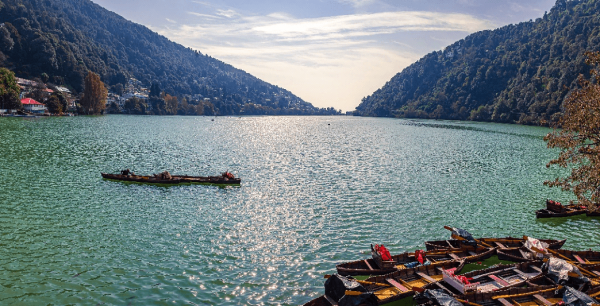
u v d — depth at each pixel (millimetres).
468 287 26594
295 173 75625
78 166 74000
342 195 58062
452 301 24453
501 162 94875
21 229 39750
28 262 32344
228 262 33531
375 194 59156
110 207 48688
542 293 27156
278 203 52781
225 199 54219
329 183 66562
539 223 46969
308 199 55281
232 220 45031
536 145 136750
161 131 167875
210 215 46719
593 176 38781
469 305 25203
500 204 55219
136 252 35094
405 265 31812
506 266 31750
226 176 64375
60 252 34562
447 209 52000
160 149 105000
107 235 39062
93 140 116938
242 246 37219
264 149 114812
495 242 37969
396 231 42719
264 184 64562
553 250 34625
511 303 26078
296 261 34125
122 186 59312
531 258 34125
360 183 67000
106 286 28844
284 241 38812
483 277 29859
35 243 36344
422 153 110500
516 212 51406
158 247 36406
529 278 29297
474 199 57719
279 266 33062
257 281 30281
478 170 82812
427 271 30609
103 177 63594
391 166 86062
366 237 40562
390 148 123062
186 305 26562
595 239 41812
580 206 50438
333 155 104000
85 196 53094
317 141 146375
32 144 99438
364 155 104688
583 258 33938
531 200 57781
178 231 40844
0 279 29297
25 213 44875
